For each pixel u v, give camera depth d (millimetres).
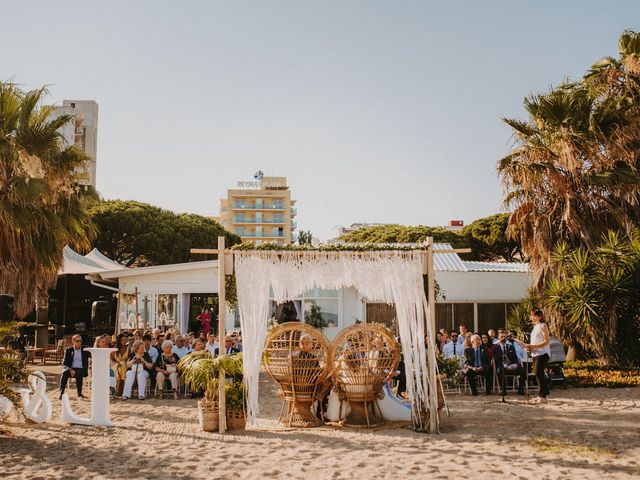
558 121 17641
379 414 9867
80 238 20250
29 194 16531
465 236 43531
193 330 24734
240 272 9328
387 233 46500
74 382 15414
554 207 17734
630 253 15781
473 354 13523
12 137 17328
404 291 9445
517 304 22484
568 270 16688
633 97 18625
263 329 9320
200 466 7215
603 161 17328
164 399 13086
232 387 9508
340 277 9430
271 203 105500
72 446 8344
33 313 28703
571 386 13914
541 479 6492
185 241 40281
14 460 7598
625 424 9438
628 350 15602
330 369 9516
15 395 9234
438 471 6867
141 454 7836
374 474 6773
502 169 18484
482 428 9312
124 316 23312
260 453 7801
